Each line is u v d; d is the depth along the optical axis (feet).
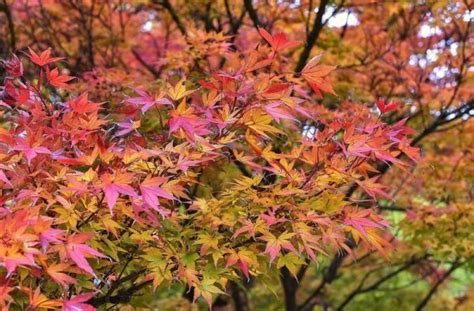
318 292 20.03
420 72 16.43
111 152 7.29
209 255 7.91
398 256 19.01
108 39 18.34
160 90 8.14
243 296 20.88
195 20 19.24
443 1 14.83
